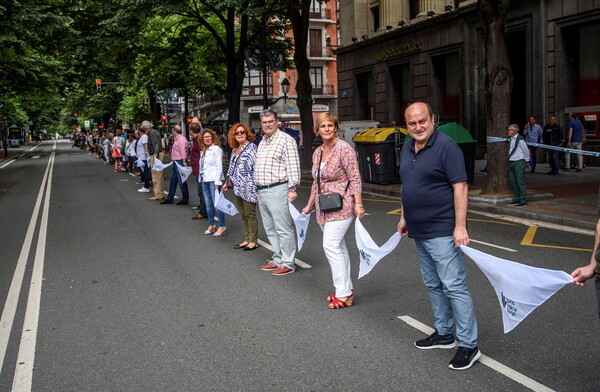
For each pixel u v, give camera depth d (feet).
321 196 17.02
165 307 17.90
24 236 31.63
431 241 12.78
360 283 20.11
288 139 20.95
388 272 21.45
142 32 92.99
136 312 17.48
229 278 21.27
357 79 102.68
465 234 12.25
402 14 91.71
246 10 61.31
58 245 28.58
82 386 12.41
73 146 266.36
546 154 65.41
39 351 14.51
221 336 15.21
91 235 31.17
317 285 20.01
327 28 180.75
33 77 106.01
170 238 29.68
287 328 15.67
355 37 100.78
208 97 207.00
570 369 12.50
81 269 23.29
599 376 12.11
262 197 21.50
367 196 46.29
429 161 12.53
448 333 13.83
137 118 177.68
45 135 518.78
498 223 31.89
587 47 62.18
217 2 65.16
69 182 66.95
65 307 18.19
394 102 93.91
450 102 82.33
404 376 12.39
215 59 107.04
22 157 148.05
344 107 106.11
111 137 106.63
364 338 14.74
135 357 13.94
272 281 20.68
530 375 12.26
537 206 35.40
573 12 61.21
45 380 12.77
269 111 20.80
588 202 36.06
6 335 15.76
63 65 111.24
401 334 14.94
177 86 118.73
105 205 44.14
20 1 72.08
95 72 103.76
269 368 13.05
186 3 72.18
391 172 50.65
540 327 15.17
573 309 16.53
